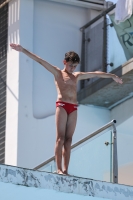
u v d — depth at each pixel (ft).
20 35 120.88
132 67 107.86
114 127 74.33
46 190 63.10
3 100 123.03
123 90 116.47
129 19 109.29
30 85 119.55
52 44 124.16
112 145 73.82
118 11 109.81
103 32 117.39
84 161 76.89
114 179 72.64
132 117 118.52
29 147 117.19
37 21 123.75
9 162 117.91
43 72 121.80
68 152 70.23
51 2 125.80
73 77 71.87
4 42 125.18
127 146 78.23
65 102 70.54
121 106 122.11
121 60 112.78
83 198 65.16
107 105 123.95
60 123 70.08
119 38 112.98
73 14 127.34
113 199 67.51
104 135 75.10
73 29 126.52
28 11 122.52
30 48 121.19
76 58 71.31
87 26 124.57
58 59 123.95
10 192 60.70
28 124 118.01
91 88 119.03
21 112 118.01
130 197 68.90
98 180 67.31
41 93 120.67
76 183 65.46
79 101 122.31
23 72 119.55
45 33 123.95
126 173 77.25
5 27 125.59
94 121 122.72
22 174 62.03
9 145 118.73
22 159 116.26
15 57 120.98
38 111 119.75
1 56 125.59
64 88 70.90
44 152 117.91
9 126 119.65
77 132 120.47
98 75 73.05
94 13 128.16
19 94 118.62
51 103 121.08
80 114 121.80
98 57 120.26
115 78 73.77
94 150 76.02
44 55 122.83
